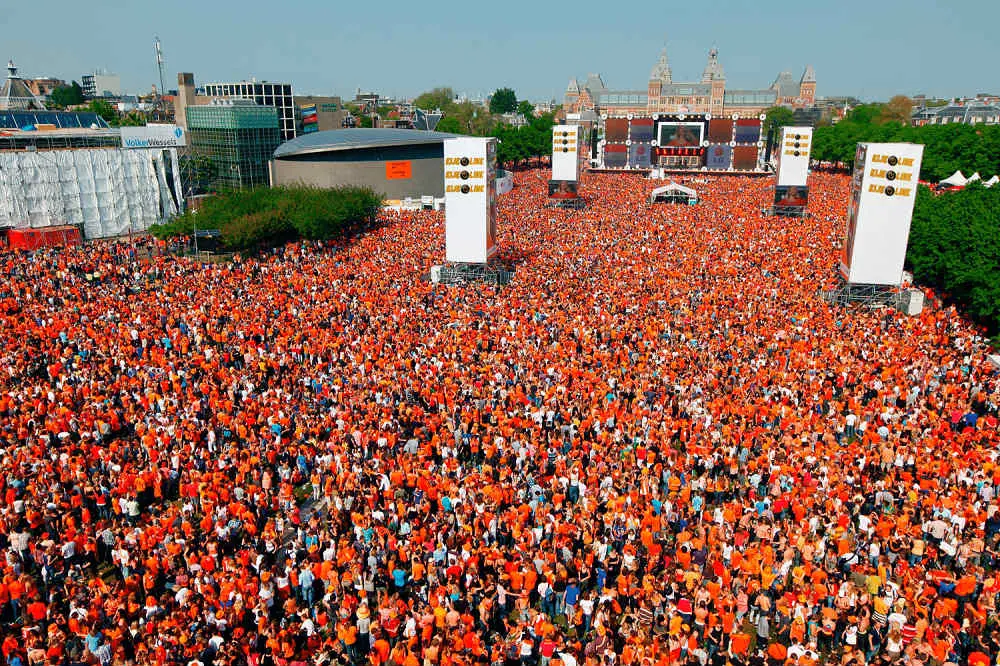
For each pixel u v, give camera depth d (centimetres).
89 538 2752
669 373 4169
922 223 7331
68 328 4847
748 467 3256
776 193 10594
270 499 3106
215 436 3491
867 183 5778
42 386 3897
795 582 2472
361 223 9794
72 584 2438
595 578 2658
